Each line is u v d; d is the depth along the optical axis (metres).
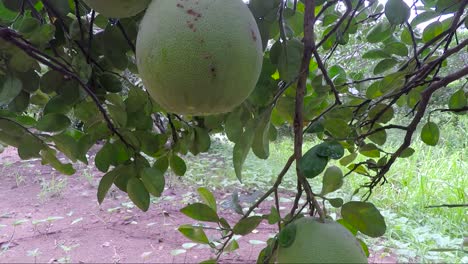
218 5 0.95
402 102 2.39
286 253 1.06
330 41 2.24
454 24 1.74
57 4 1.59
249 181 6.32
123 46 1.62
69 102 1.66
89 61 1.64
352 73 2.79
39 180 6.61
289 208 5.27
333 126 1.50
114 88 1.75
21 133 1.71
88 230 4.64
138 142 1.66
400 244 4.04
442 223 4.64
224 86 0.94
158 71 0.94
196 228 1.35
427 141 1.94
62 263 3.86
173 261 3.96
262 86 1.56
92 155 7.87
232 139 1.63
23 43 1.42
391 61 2.14
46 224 4.79
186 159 7.78
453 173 6.08
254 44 0.98
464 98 2.07
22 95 1.75
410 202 5.17
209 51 0.92
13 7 1.59
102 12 1.13
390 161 1.71
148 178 1.51
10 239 4.38
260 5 1.46
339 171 1.19
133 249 4.20
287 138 7.98
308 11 1.23
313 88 1.87
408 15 1.63
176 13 0.94
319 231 1.04
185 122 1.88
